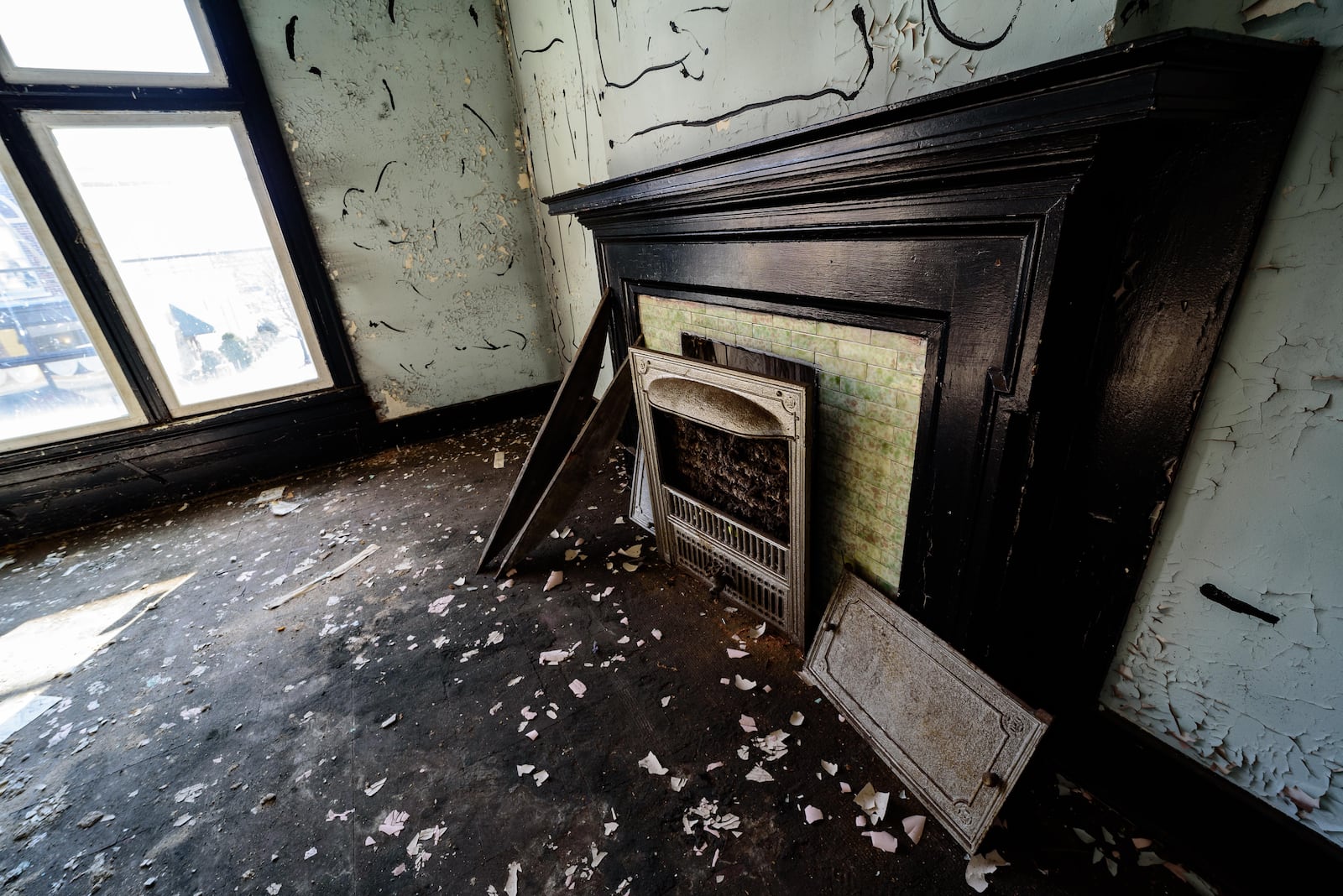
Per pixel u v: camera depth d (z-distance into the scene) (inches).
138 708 59.1
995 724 39.0
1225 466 30.8
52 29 83.2
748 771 46.3
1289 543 29.1
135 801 48.6
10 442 95.3
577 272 116.3
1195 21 27.8
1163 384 31.4
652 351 63.4
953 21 34.2
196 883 41.6
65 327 95.1
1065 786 42.7
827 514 56.1
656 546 78.2
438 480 112.0
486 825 44.0
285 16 95.6
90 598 79.5
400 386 126.5
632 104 73.6
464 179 119.2
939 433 40.9
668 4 59.8
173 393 106.3
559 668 59.9
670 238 66.1
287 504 105.1
